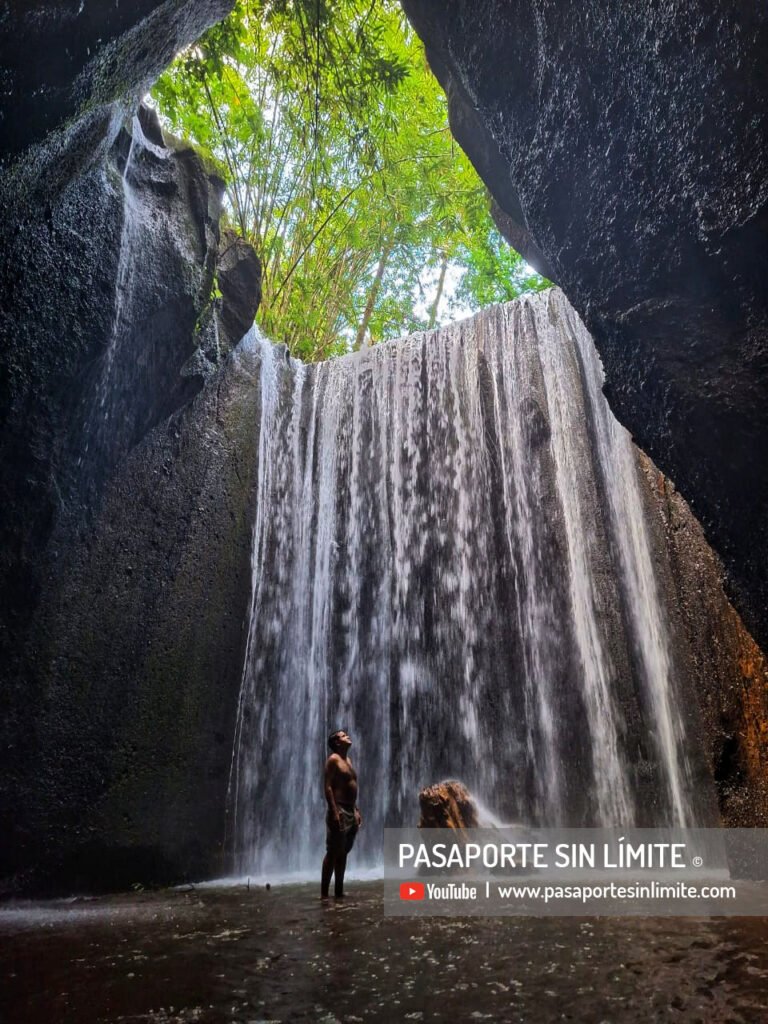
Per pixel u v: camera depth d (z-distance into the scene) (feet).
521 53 17.63
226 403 34.58
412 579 38.06
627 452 33.06
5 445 20.94
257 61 25.72
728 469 14.48
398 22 32.86
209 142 37.88
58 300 20.67
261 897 21.06
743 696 24.88
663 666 29.68
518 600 35.17
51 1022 9.03
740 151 12.70
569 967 10.87
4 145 15.44
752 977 10.03
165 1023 8.79
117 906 20.54
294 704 34.73
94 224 21.52
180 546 29.96
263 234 42.88
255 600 34.32
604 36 15.15
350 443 40.68
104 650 25.80
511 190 22.94
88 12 14.61
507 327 39.86
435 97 40.34
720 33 12.42
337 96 27.58
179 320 27.81
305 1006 9.29
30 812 22.76
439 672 36.09
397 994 9.70
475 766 33.94
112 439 26.03
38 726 23.32
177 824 27.07
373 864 32.65
